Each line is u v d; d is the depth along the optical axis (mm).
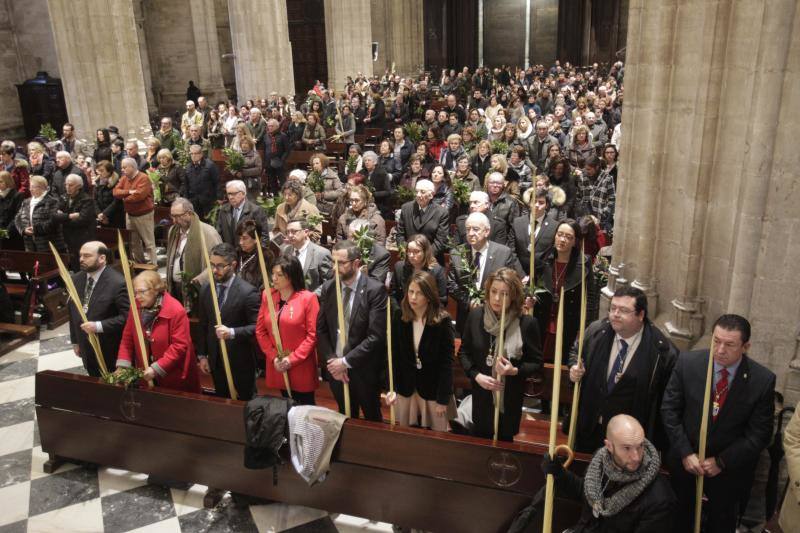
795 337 4008
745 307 4105
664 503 3098
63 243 8727
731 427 3445
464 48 41594
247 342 5047
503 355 4133
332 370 4410
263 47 20469
